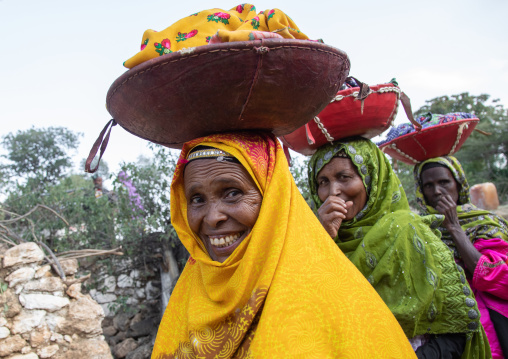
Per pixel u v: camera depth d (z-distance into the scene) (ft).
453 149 8.84
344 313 3.72
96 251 17.89
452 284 5.16
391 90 5.59
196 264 5.01
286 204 4.03
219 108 3.49
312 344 3.56
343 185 6.20
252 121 3.79
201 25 3.74
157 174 22.07
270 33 3.30
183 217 4.78
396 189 6.34
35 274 14.98
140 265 23.63
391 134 9.13
